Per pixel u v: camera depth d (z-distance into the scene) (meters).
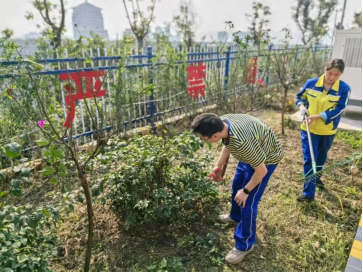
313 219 3.08
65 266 2.41
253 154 2.07
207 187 2.87
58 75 3.95
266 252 2.62
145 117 5.41
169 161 2.62
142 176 2.60
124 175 2.59
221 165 2.76
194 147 2.67
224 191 3.51
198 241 2.64
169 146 2.67
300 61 9.95
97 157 2.49
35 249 1.99
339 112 3.12
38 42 3.92
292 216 3.11
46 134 1.87
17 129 3.24
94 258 2.48
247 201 2.38
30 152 3.73
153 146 2.75
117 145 2.70
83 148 4.25
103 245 2.62
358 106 6.59
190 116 6.16
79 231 2.76
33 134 3.54
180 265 2.37
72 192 3.26
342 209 3.20
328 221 3.06
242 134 2.06
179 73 5.83
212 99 6.08
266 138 2.24
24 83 2.97
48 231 2.65
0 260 1.67
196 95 6.67
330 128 3.21
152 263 2.43
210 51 7.15
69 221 2.88
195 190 2.77
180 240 2.65
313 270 2.43
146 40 10.98
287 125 6.14
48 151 1.64
